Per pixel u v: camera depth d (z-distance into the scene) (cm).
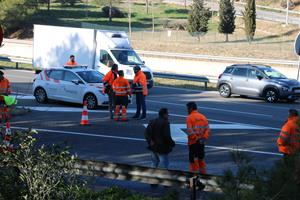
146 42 9156
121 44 4784
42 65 5300
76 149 2334
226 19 9969
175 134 2742
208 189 1304
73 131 2756
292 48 8238
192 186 1292
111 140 2561
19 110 3241
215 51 8169
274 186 773
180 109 3684
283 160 786
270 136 2775
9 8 10638
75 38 4959
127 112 3459
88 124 2975
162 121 1830
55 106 3644
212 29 11494
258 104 4247
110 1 12494
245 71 4538
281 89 4328
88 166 1339
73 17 12550
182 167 2047
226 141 2603
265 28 10994
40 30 5306
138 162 2117
